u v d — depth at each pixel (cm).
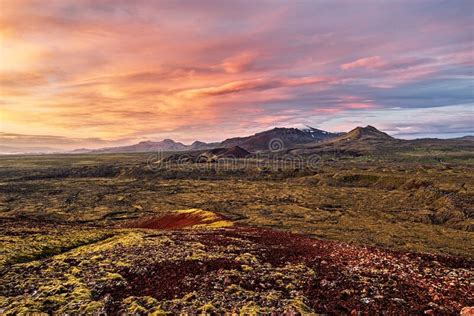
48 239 3938
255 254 3044
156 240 3697
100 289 2131
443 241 7612
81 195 16225
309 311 1736
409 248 6769
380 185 18075
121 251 3150
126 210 12681
